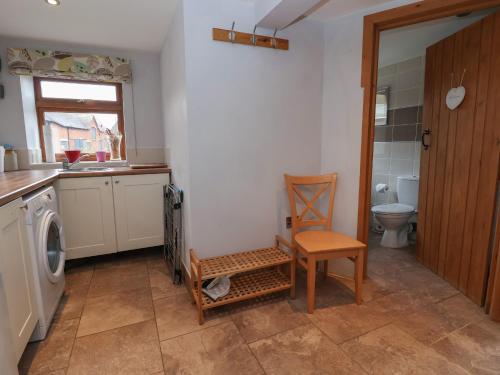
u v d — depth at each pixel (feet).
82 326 5.72
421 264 8.59
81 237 8.29
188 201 6.80
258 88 7.03
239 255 7.01
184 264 7.51
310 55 7.52
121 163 10.36
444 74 7.38
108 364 4.75
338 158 7.62
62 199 7.93
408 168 10.70
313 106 7.75
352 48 7.06
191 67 6.27
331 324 5.75
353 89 7.13
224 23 6.47
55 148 9.86
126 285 7.41
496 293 5.72
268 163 7.41
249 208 7.33
